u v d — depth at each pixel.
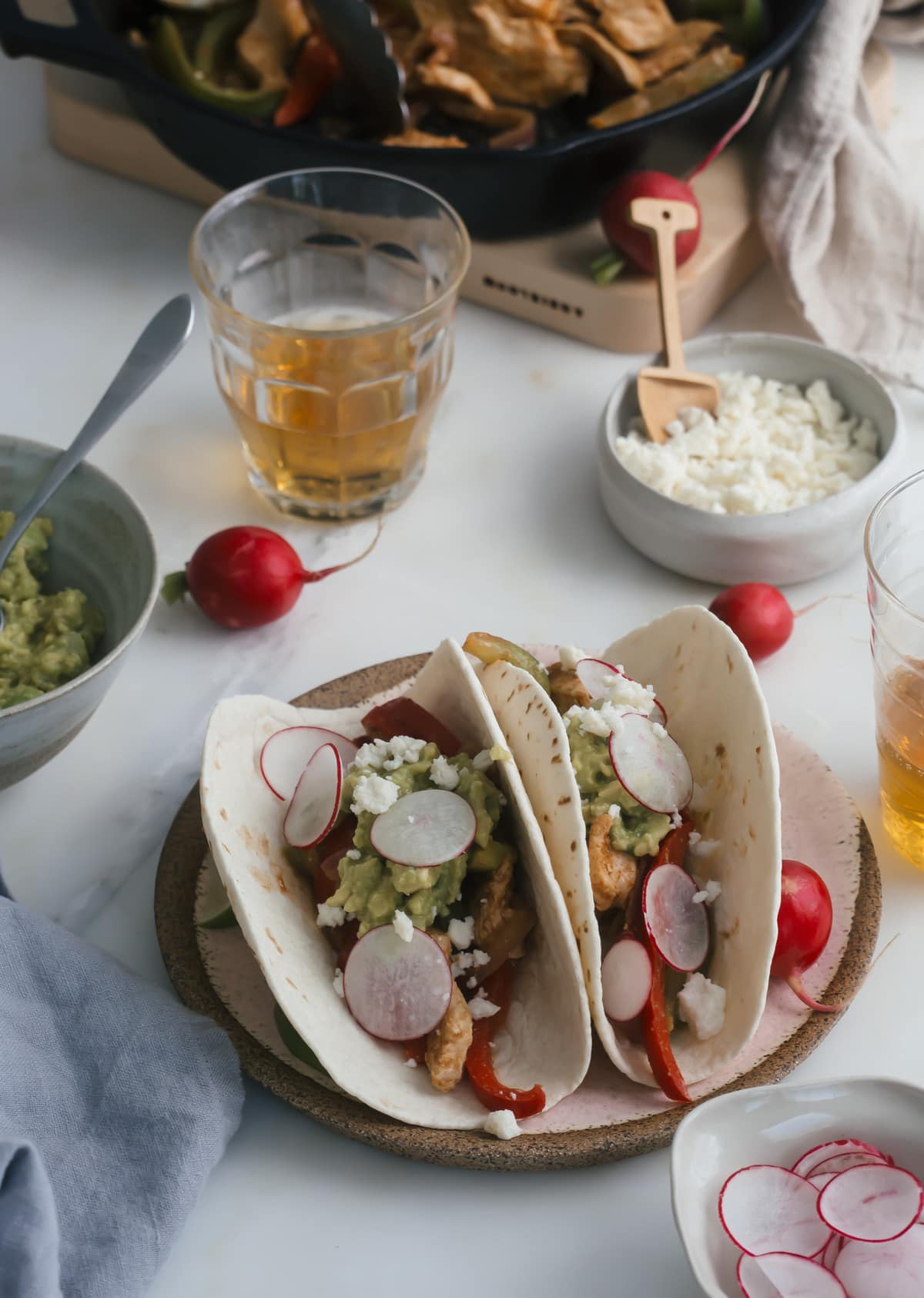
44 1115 0.89
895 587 1.19
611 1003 0.95
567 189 1.58
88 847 1.15
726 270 1.69
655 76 1.70
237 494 1.50
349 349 1.29
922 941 1.08
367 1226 0.90
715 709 1.02
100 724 1.25
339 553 1.44
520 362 1.67
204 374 1.65
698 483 1.39
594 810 0.98
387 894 0.94
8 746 1.04
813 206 1.67
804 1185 0.84
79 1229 0.85
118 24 1.75
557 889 0.88
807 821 1.07
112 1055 0.91
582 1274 0.88
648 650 1.10
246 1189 0.92
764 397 1.47
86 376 1.62
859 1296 0.79
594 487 1.51
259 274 1.54
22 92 2.07
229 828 0.96
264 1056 0.92
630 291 1.61
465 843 0.94
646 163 1.61
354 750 1.08
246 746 1.04
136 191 1.89
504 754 0.93
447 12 1.67
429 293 1.52
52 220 1.84
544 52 1.65
